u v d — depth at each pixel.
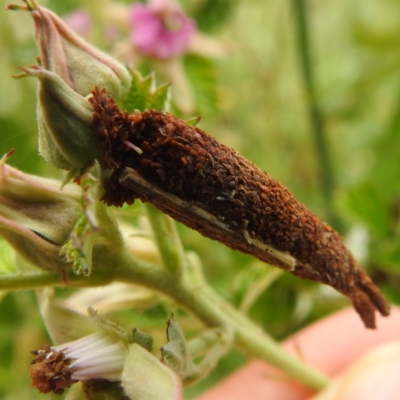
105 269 0.07
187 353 0.06
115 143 0.06
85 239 0.05
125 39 0.13
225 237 0.06
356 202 0.12
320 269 0.07
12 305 0.12
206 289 0.08
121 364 0.06
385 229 0.12
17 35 0.14
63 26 0.06
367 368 0.10
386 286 0.12
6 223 0.06
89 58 0.06
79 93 0.06
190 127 0.06
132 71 0.07
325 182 0.15
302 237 0.06
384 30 0.15
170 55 0.12
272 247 0.06
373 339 0.13
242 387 0.12
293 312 0.12
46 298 0.07
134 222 0.10
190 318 0.09
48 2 0.14
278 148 0.17
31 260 0.06
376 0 0.19
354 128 0.17
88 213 0.05
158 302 0.08
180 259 0.07
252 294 0.10
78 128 0.06
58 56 0.06
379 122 0.17
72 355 0.06
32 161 0.10
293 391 0.12
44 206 0.06
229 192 0.06
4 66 0.14
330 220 0.14
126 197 0.06
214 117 0.12
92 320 0.06
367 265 0.12
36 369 0.06
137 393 0.06
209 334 0.07
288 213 0.06
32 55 0.13
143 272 0.07
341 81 0.17
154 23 0.12
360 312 0.07
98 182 0.05
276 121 0.17
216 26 0.14
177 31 0.12
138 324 0.09
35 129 0.09
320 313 0.12
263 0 0.18
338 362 0.13
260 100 0.17
